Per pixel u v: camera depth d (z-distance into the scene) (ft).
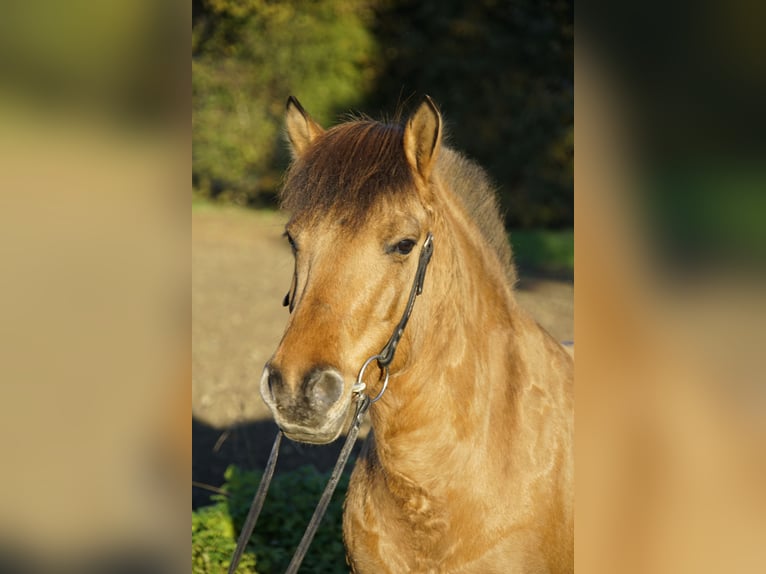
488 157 46.06
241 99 46.91
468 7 46.32
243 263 35.35
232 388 21.52
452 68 46.26
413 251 6.95
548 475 7.91
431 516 7.65
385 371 6.95
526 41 45.73
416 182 7.02
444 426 7.54
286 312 28.73
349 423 7.26
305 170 6.94
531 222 45.47
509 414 7.91
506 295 8.51
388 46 47.19
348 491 8.57
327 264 6.60
